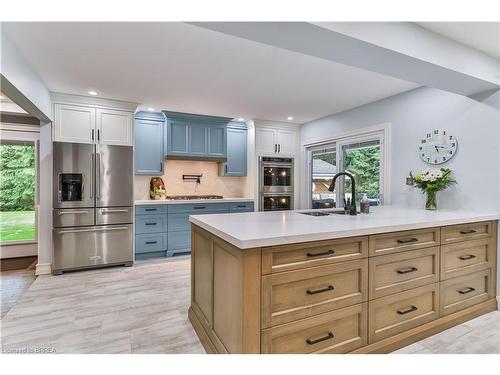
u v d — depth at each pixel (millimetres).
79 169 3586
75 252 3574
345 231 1661
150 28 2061
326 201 4727
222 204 4672
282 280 1499
